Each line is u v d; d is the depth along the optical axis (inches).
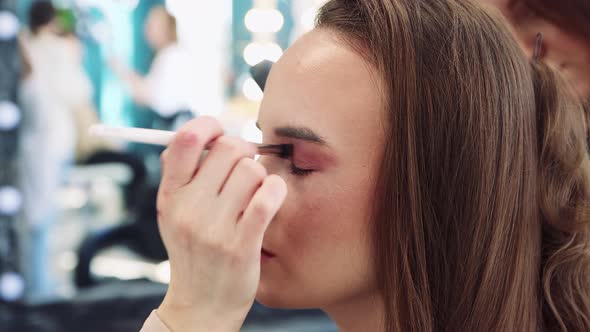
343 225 20.2
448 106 20.4
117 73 91.3
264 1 91.2
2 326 89.0
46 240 91.0
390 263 20.1
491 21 22.1
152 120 93.7
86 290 93.7
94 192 93.7
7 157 88.1
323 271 20.5
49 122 88.0
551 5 26.2
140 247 95.9
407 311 20.1
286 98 20.4
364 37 20.5
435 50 20.6
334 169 20.0
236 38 92.7
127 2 90.5
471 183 20.6
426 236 20.5
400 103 20.0
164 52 91.6
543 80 24.1
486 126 20.7
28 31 86.2
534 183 22.3
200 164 18.7
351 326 22.2
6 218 89.1
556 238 23.6
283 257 20.6
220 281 18.3
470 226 20.7
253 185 18.0
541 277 23.5
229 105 94.0
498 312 21.1
